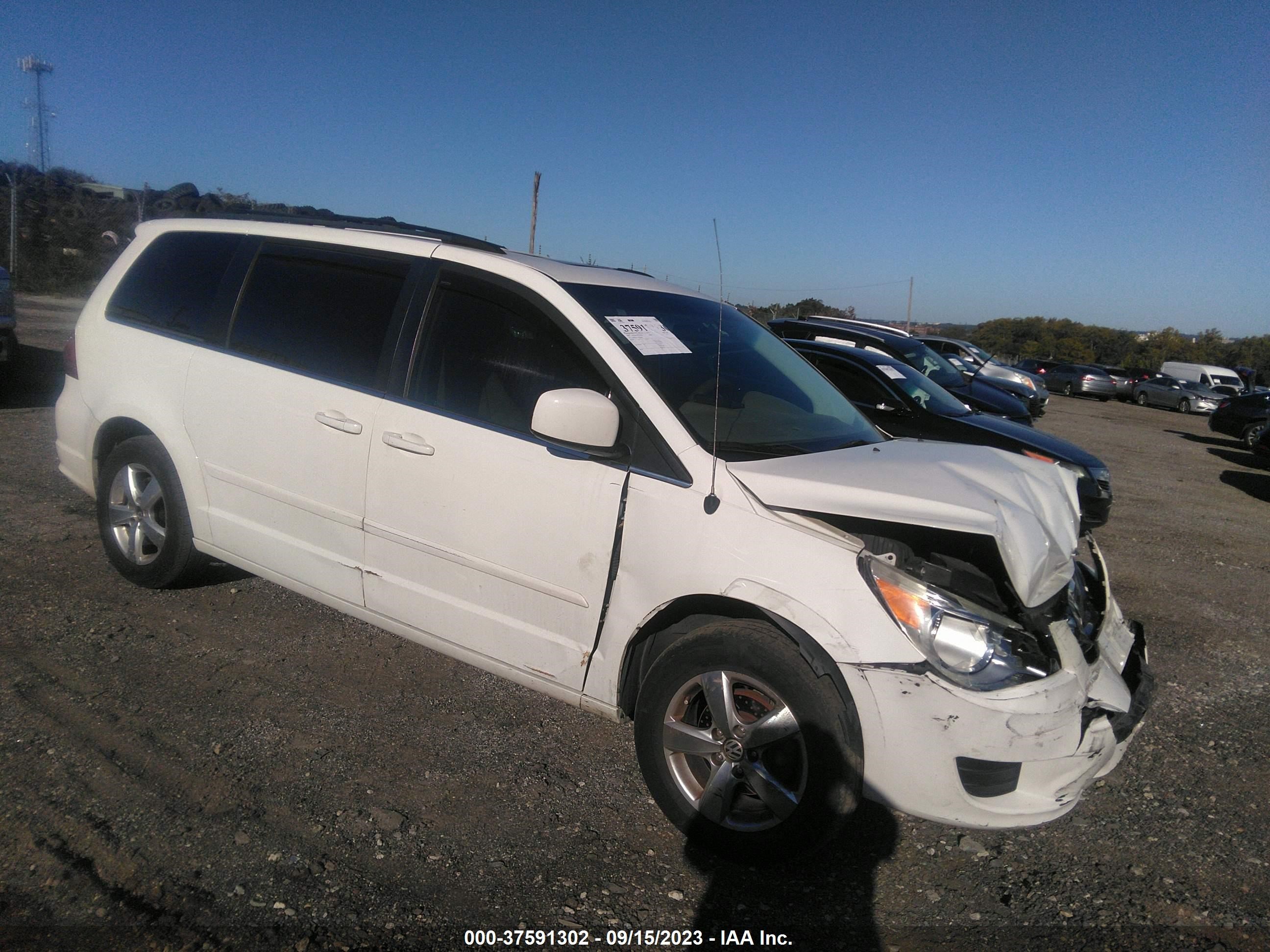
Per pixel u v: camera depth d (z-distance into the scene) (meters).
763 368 3.77
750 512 2.73
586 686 3.04
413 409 3.36
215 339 4.00
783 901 2.67
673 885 2.70
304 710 3.48
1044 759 2.55
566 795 3.11
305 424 3.60
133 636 3.93
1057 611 2.79
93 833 2.63
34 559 4.70
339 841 2.73
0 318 9.72
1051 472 3.33
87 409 4.40
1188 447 18.12
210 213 4.37
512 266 3.38
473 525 3.20
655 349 3.24
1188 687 4.60
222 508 3.96
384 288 3.61
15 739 3.06
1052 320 61.22
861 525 2.92
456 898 2.54
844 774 2.58
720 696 2.74
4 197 28.64
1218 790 3.53
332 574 3.62
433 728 3.46
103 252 28.33
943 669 2.50
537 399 3.16
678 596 2.79
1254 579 7.04
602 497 2.94
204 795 2.88
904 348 10.77
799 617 2.58
